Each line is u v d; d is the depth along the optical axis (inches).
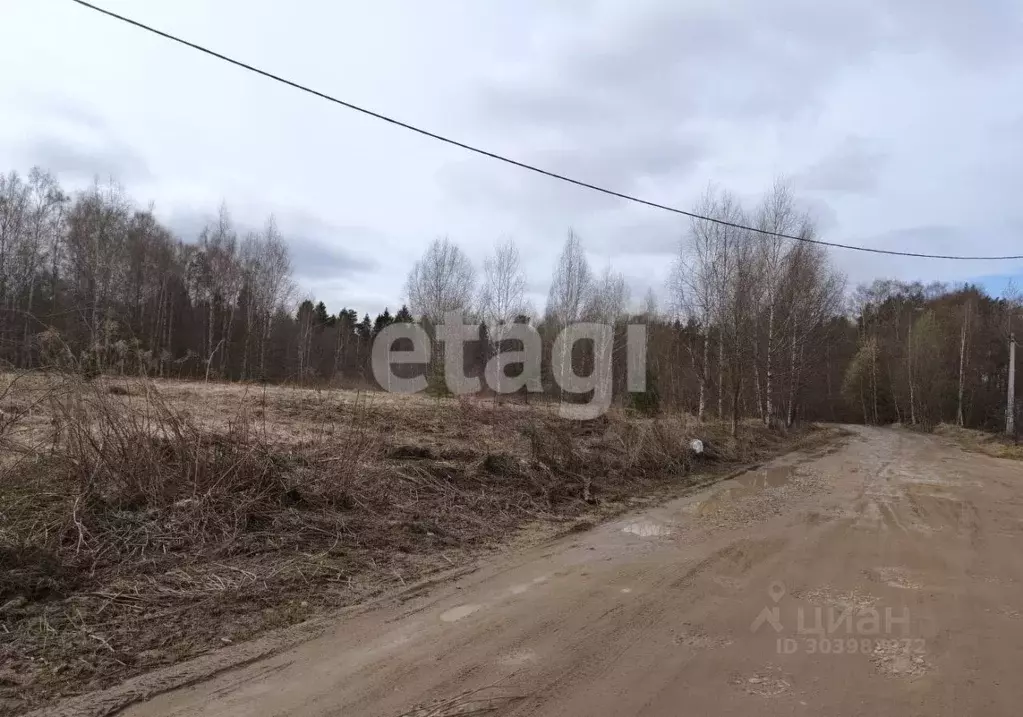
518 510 339.0
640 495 422.6
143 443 245.1
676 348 1115.9
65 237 1282.0
